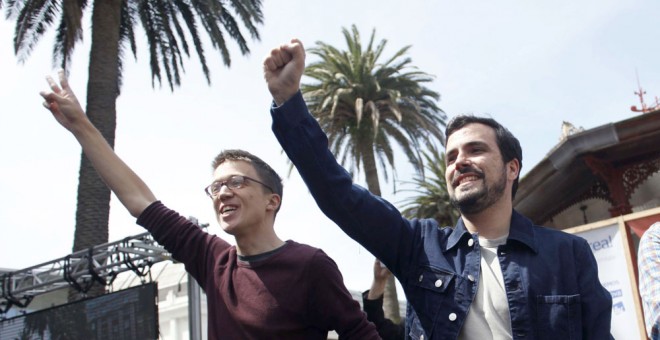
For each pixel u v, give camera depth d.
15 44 14.13
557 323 2.15
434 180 24.78
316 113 20.75
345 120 21.38
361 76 20.75
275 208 2.86
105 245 10.77
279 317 2.52
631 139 6.64
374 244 2.39
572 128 9.27
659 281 1.95
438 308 2.28
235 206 2.74
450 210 24.34
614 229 5.57
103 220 12.47
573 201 7.95
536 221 8.26
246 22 14.80
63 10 13.24
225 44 15.20
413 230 2.46
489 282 2.25
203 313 14.30
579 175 7.48
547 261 2.25
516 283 2.20
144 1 15.29
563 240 2.32
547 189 7.50
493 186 2.32
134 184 3.00
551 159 7.03
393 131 21.31
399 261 2.43
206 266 2.87
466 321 2.23
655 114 6.34
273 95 2.30
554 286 2.20
